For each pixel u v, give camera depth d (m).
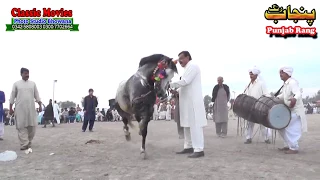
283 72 7.58
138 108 6.84
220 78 11.04
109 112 29.75
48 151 7.99
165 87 6.76
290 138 7.28
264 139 9.25
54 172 5.70
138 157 6.98
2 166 6.23
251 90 9.34
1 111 10.92
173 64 6.88
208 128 15.54
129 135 9.25
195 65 6.82
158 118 28.02
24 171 5.80
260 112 7.32
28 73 8.30
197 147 6.88
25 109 8.20
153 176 5.27
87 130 15.12
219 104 10.91
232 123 19.28
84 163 6.43
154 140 10.00
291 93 7.39
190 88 6.89
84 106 14.33
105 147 8.62
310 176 5.19
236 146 8.53
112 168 5.93
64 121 28.58
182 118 7.07
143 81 6.82
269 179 5.02
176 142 9.41
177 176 5.24
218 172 5.47
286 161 6.37
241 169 5.67
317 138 10.01
